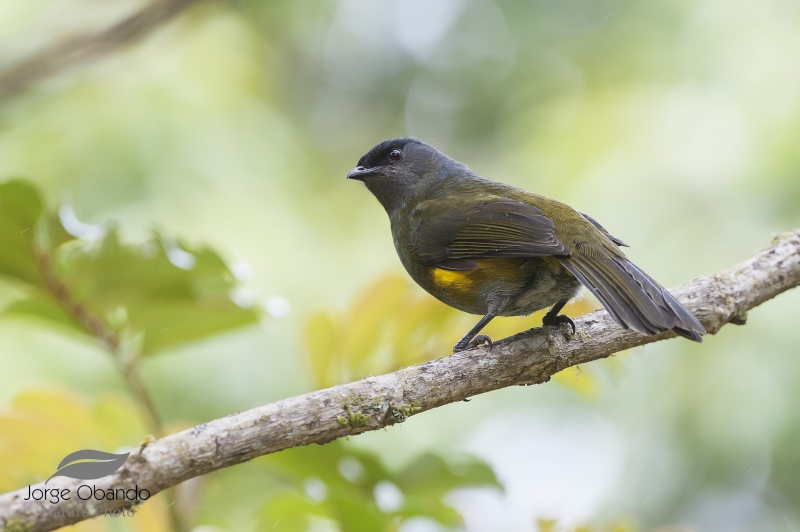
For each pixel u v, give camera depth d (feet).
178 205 43.83
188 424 23.58
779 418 37.81
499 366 21.88
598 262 24.16
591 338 23.09
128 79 46.57
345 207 49.90
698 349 39.70
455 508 24.14
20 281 23.77
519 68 57.26
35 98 42.73
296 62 58.03
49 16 42.32
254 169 46.88
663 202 42.70
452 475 23.63
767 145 42.09
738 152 42.52
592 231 25.25
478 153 56.90
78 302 24.03
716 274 24.72
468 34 60.39
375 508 22.94
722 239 41.11
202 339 25.88
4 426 23.48
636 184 43.68
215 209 44.06
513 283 25.72
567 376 26.07
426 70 60.64
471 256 25.82
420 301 25.76
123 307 24.38
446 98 59.77
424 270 28.40
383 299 25.59
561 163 47.14
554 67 55.01
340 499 22.65
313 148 55.52
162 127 45.62
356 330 25.55
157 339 25.02
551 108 50.03
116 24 36.78
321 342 25.57
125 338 24.76
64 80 43.47
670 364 40.29
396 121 59.88
